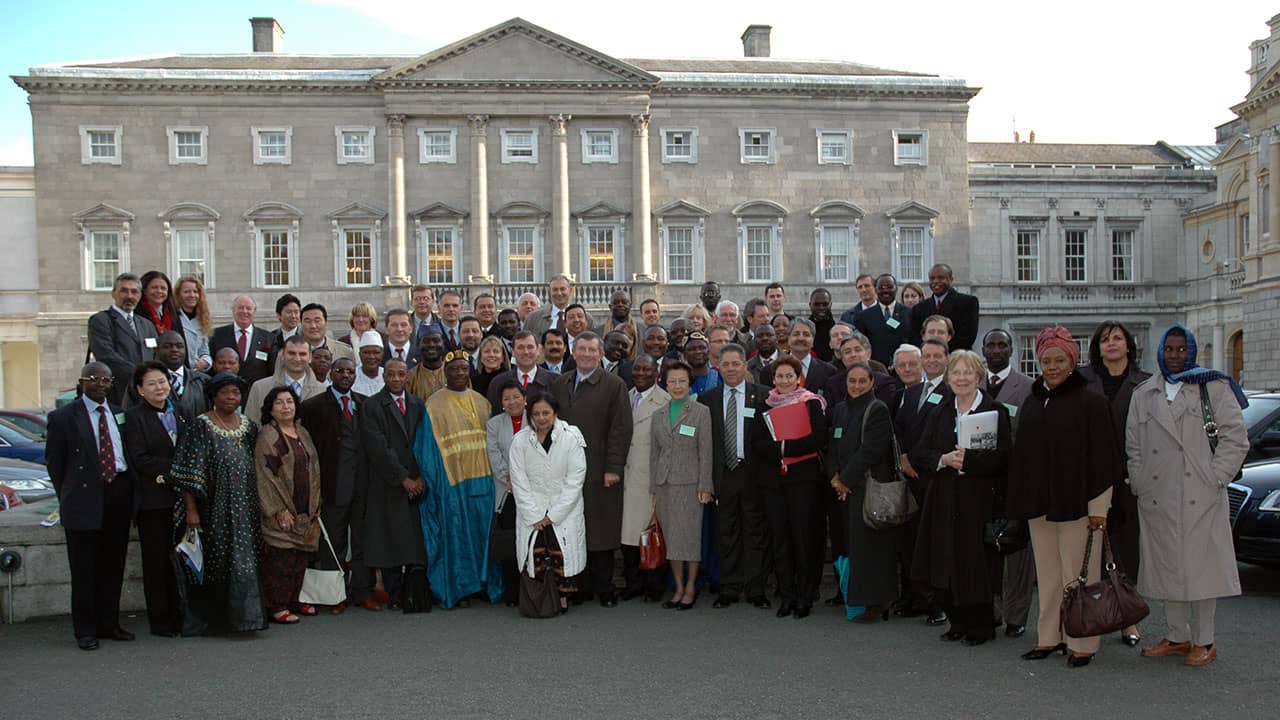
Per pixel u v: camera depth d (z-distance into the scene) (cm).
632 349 1551
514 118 4400
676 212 4447
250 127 4300
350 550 1204
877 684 858
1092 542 916
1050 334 924
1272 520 1172
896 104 4625
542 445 1159
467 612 1170
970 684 855
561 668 918
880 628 1072
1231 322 4691
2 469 1670
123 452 1048
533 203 4388
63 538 1165
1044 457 915
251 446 1097
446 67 4331
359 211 4312
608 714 784
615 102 4409
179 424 1092
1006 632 1034
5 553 1144
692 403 1192
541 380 1266
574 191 4425
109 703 828
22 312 4334
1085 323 4959
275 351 1409
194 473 1034
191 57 4544
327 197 4328
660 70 4759
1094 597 864
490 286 4266
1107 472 896
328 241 4328
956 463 962
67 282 4216
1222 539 909
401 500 1169
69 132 4225
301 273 4316
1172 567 910
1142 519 941
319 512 1161
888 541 1084
